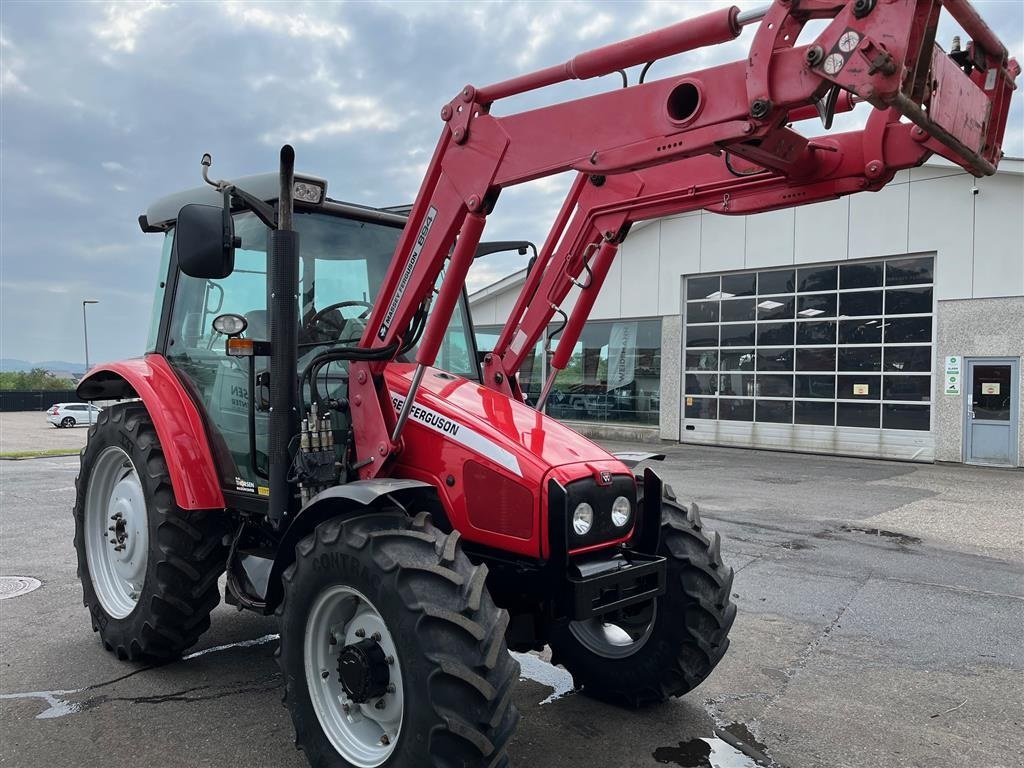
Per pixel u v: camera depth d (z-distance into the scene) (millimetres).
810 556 6566
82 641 4406
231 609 5062
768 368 16172
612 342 18859
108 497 4453
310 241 3723
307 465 3107
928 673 4023
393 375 3281
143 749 3109
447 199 2990
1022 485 10945
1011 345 13047
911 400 14227
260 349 3479
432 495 3061
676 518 3525
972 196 13375
